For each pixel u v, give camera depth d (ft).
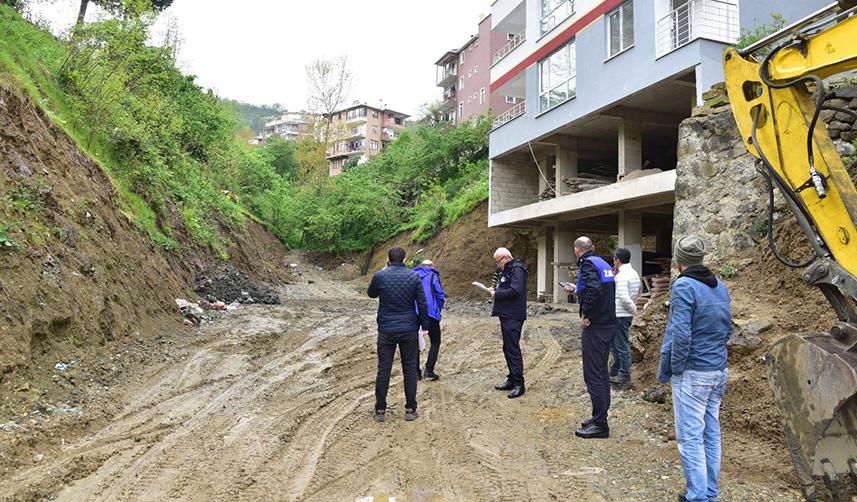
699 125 26.66
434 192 94.22
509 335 22.11
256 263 71.67
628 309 21.77
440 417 19.26
